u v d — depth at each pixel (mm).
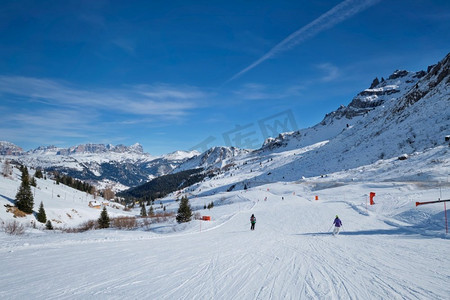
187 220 34844
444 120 75312
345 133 170250
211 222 31453
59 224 59312
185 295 6113
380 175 53938
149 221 43656
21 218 50875
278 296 5941
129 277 7688
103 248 13383
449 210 17594
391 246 11758
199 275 7871
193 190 196750
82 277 7699
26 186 54656
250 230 22031
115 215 87000
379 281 6770
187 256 10883
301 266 8719
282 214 32812
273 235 18031
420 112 94312
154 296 6066
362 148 103562
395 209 23891
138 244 14945
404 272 7559
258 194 84812
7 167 102562
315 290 6258
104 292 6359
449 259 9023
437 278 6926
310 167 125938
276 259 9945
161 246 13953
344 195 43844
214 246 13617
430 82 116438
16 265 9352
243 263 9398
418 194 29031
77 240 16094
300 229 20766
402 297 5598
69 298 5969
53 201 74688
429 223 16672
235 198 89375
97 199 129625
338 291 6125
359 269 8023
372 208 26812
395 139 86125
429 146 66188
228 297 5945
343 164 95750
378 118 145750
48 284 7039
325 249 11773
